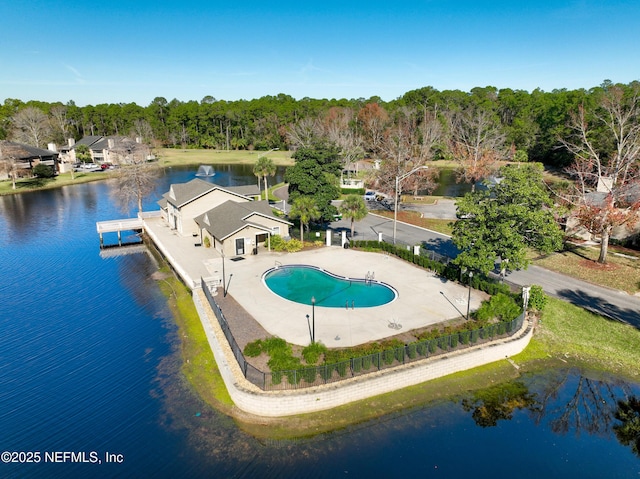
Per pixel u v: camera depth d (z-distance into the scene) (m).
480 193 35.06
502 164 97.12
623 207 47.50
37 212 69.69
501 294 30.39
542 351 28.27
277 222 47.31
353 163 97.50
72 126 168.38
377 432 21.05
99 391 24.03
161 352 28.19
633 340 28.66
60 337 30.16
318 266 40.97
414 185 72.00
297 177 49.50
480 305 31.88
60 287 39.34
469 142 104.62
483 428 21.56
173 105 192.88
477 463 19.38
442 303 32.66
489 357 26.83
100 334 30.61
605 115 82.56
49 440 20.42
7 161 87.31
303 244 47.47
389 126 117.31
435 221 59.03
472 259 31.50
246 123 166.38
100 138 127.56
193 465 18.91
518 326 29.28
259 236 46.84
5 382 24.89
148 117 171.50
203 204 51.94
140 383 24.77
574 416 22.62
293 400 21.72
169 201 53.72
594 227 41.28
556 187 66.62
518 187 32.81
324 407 22.28
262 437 20.53
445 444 20.45
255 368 22.47
